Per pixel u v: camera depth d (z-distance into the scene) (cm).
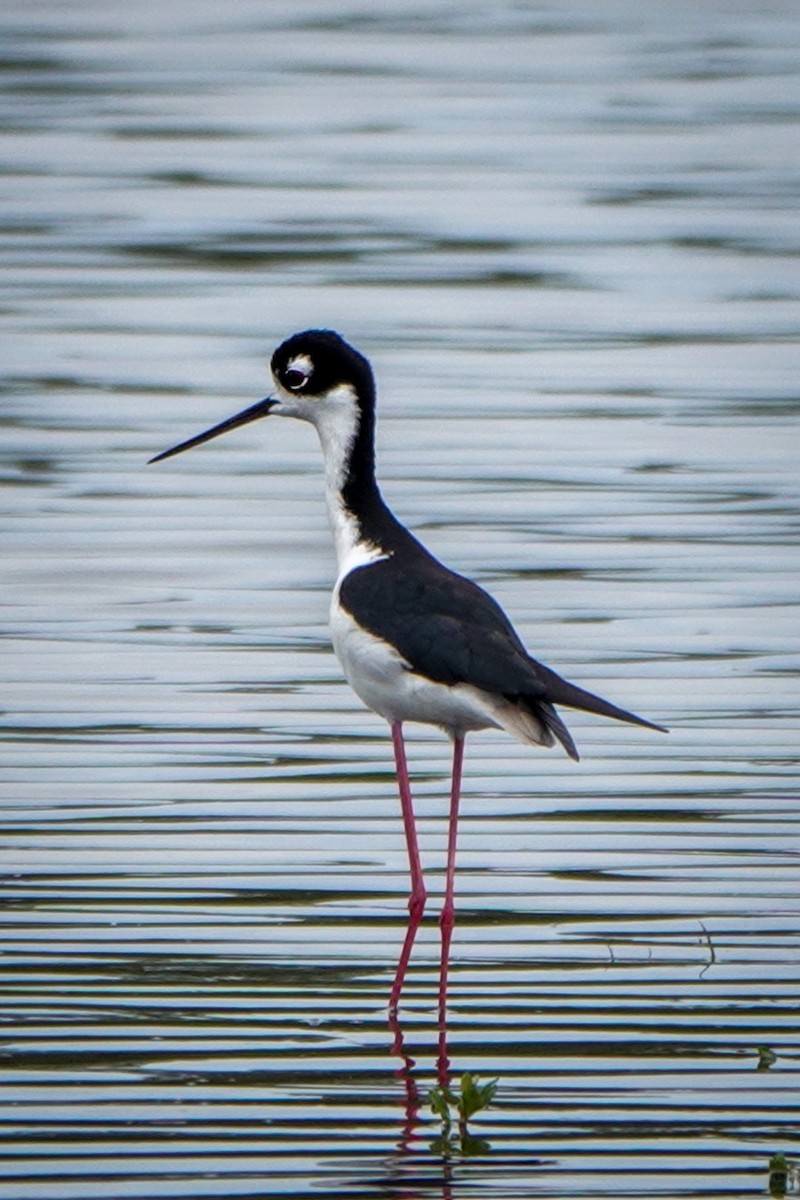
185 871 1072
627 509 1647
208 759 1216
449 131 2855
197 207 2531
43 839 1105
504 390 1936
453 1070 882
